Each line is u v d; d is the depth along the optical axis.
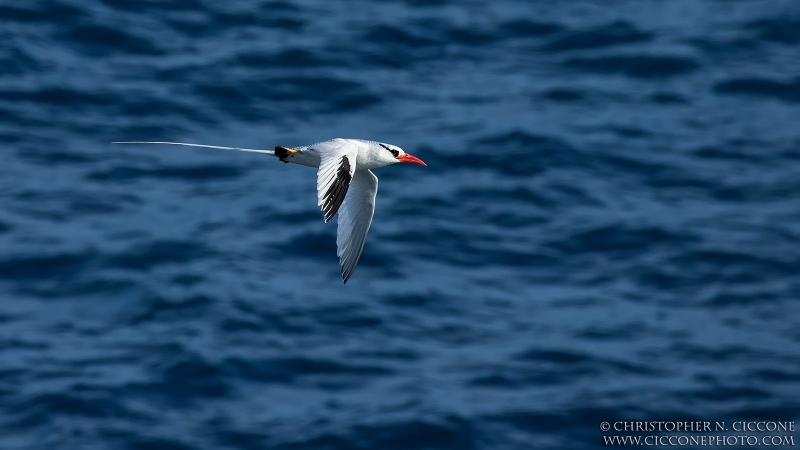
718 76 33.31
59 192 26.81
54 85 30.41
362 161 16.41
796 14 36.28
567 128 30.44
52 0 33.62
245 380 21.17
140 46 32.72
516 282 24.58
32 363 21.45
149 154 28.45
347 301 23.58
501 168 28.50
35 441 19.58
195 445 19.62
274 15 35.12
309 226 26.11
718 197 27.92
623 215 26.98
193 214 26.48
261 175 28.22
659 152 29.67
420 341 22.56
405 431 19.86
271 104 30.62
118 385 20.86
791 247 25.81
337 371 21.58
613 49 34.62
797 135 30.61
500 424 20.19
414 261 24.95
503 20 36.00
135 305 23.14
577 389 21.28
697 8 37.31
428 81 32.50
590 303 23.95
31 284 23.77
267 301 23.34
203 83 31.19
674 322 23.41
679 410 20.80
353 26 34.78
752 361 22.19
